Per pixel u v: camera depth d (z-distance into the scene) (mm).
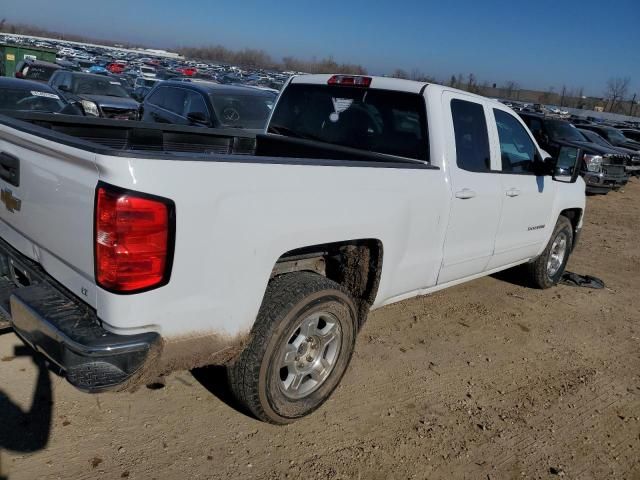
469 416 3797
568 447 3602
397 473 3164
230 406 3553
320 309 3303
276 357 3131
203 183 2594
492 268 5242
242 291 2871
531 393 4211
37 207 2922
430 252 4191
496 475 3256
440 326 5203
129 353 2510
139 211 2414
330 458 3211
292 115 5117
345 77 4762
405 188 3754
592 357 4980
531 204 5371
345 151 4414
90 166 2494
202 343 2799
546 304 6152
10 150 3166
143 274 2480
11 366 3619
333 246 3590
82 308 2695
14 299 2736
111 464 2939
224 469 3014
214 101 9602
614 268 8242
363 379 4086
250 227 2822
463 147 4418
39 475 2801
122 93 15875
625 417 4035
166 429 3268
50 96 9648
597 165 14938
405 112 4355
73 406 3346
